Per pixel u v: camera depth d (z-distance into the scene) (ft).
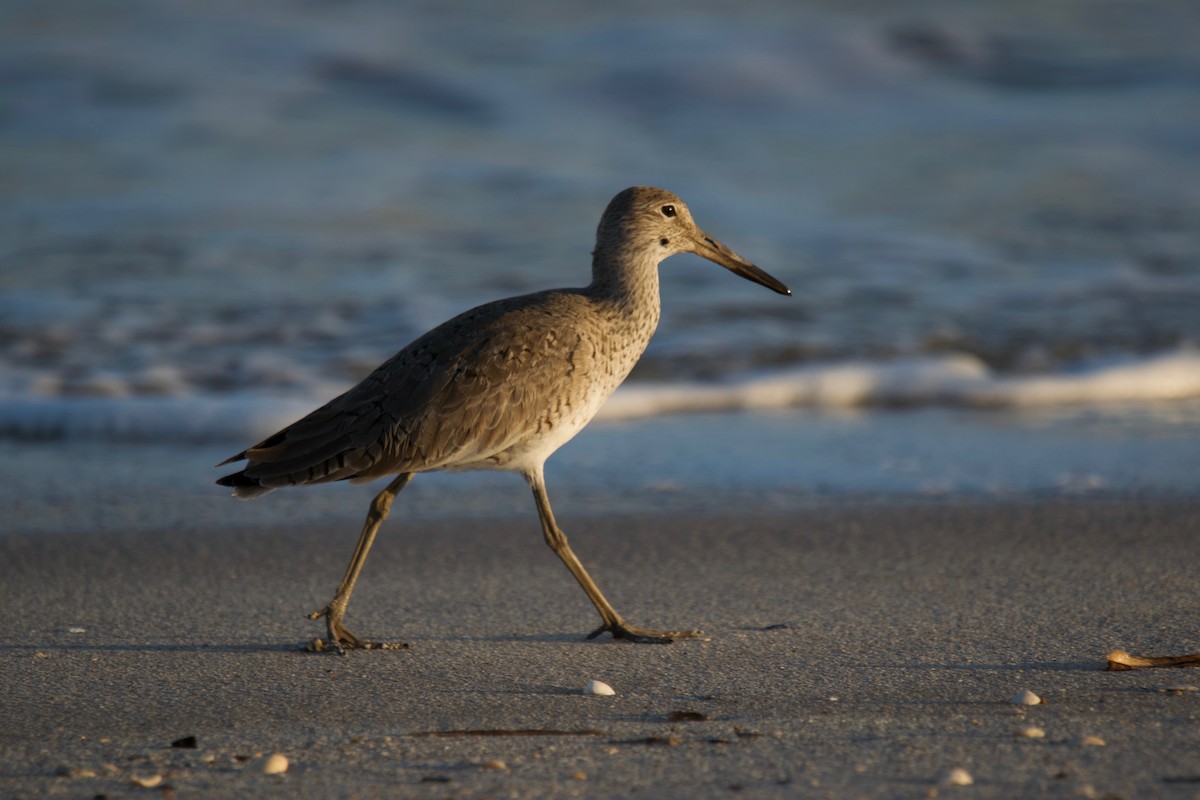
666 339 52.54
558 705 22.67
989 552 32.19
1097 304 56.90
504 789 18.35
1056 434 43.45
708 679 24.07
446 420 26.27
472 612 28.66
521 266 60.34
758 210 69.46
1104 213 69.77
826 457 41.04
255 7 97.19
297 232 64.75
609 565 31.94
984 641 25.99
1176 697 22.36
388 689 23.65
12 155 73.97
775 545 33.14
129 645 26.25
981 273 61.16
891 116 86.48
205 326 53.01
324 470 25.81
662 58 91.56
